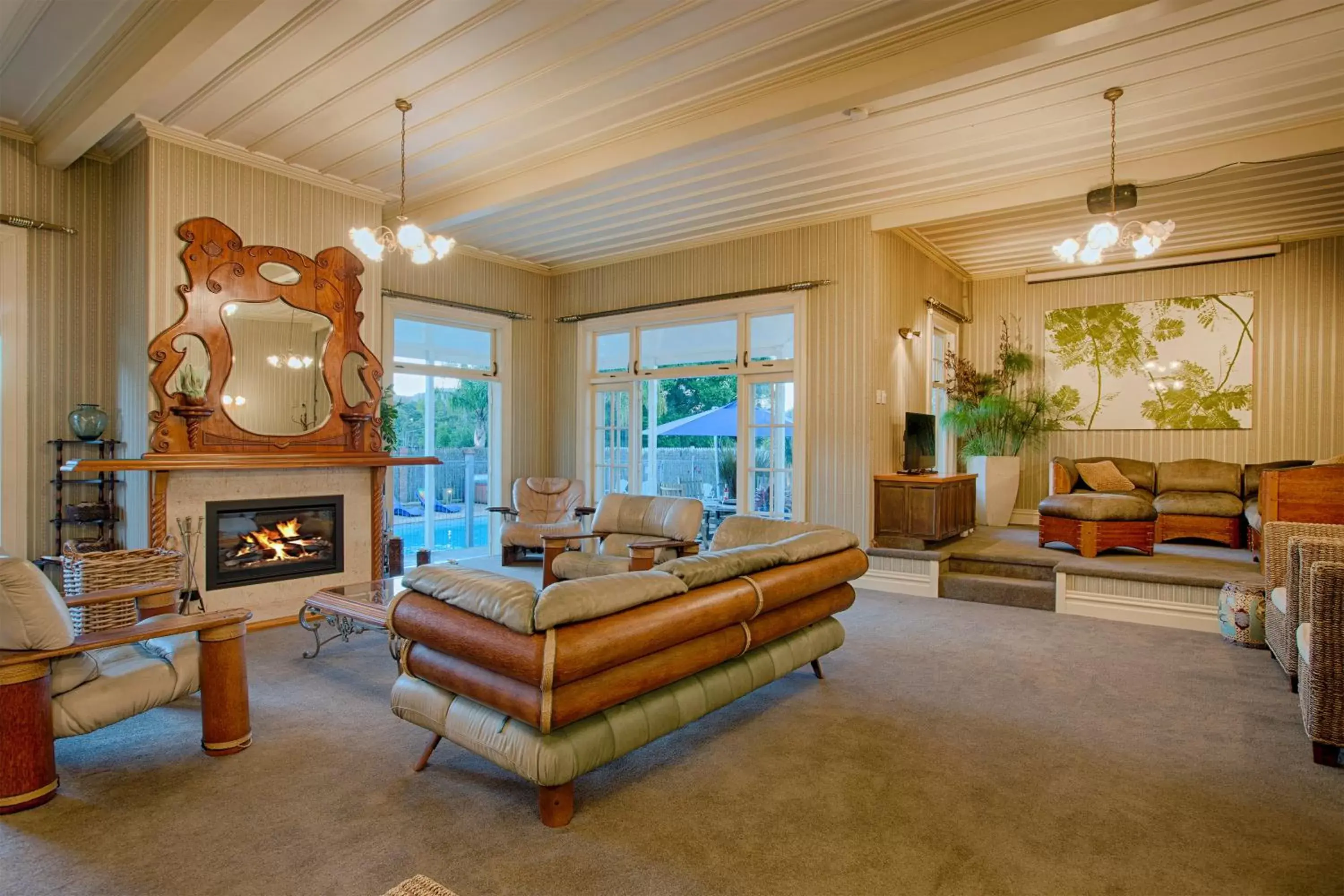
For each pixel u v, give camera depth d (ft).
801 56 10.89
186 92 12.19
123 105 11.61
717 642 8.52
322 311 15.87
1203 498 19.93
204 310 13.99
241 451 14.42
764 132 12.44
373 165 15.35
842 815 7.13
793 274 19.71
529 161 15.14
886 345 19.21
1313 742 8.28
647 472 23.31
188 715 9.75
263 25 10.10
